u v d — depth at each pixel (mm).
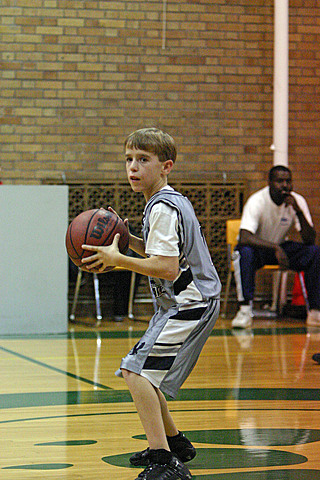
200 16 9195
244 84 9281
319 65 9414
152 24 9117
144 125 9102
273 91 9211
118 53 9070
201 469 2479
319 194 9383
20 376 4562
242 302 7516
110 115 9047
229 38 9258
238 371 4746
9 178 8898
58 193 7125
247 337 6645
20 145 8914
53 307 7109
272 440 2906
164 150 2529
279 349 5816
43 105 8961
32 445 2830
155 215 2414
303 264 7684
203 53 9211
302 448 2775
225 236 9172
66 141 8984
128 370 2375
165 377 2387
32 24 8938
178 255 2404
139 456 2545
